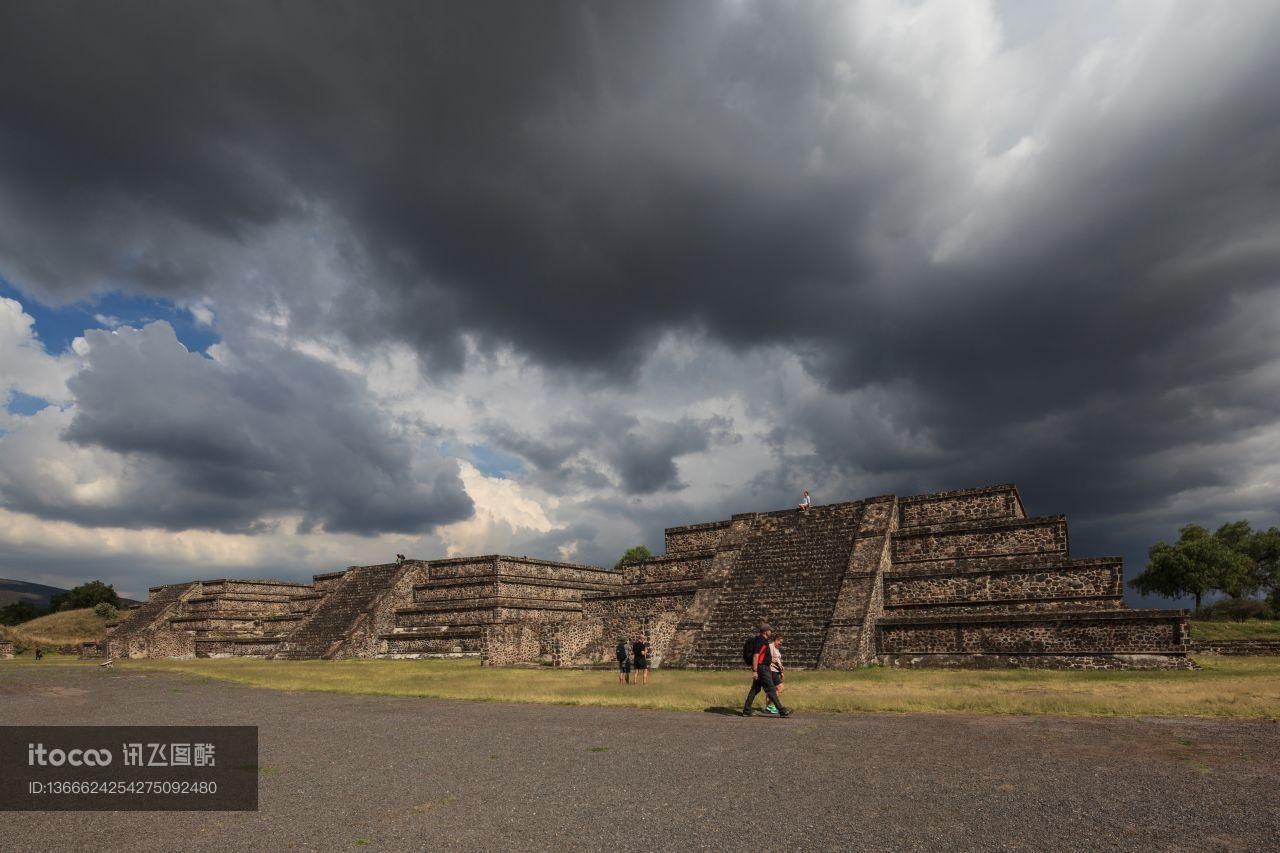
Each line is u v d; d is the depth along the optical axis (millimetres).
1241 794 8797
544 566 55219
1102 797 8766
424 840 7781
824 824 7934
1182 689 19281
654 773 10758
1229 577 72375
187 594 69375
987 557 33281
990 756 11375
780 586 35531
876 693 20031
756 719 16422
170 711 20281
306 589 70938
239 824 8641
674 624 35500
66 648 69688
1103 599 29281
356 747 13852
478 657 46719
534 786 10109
